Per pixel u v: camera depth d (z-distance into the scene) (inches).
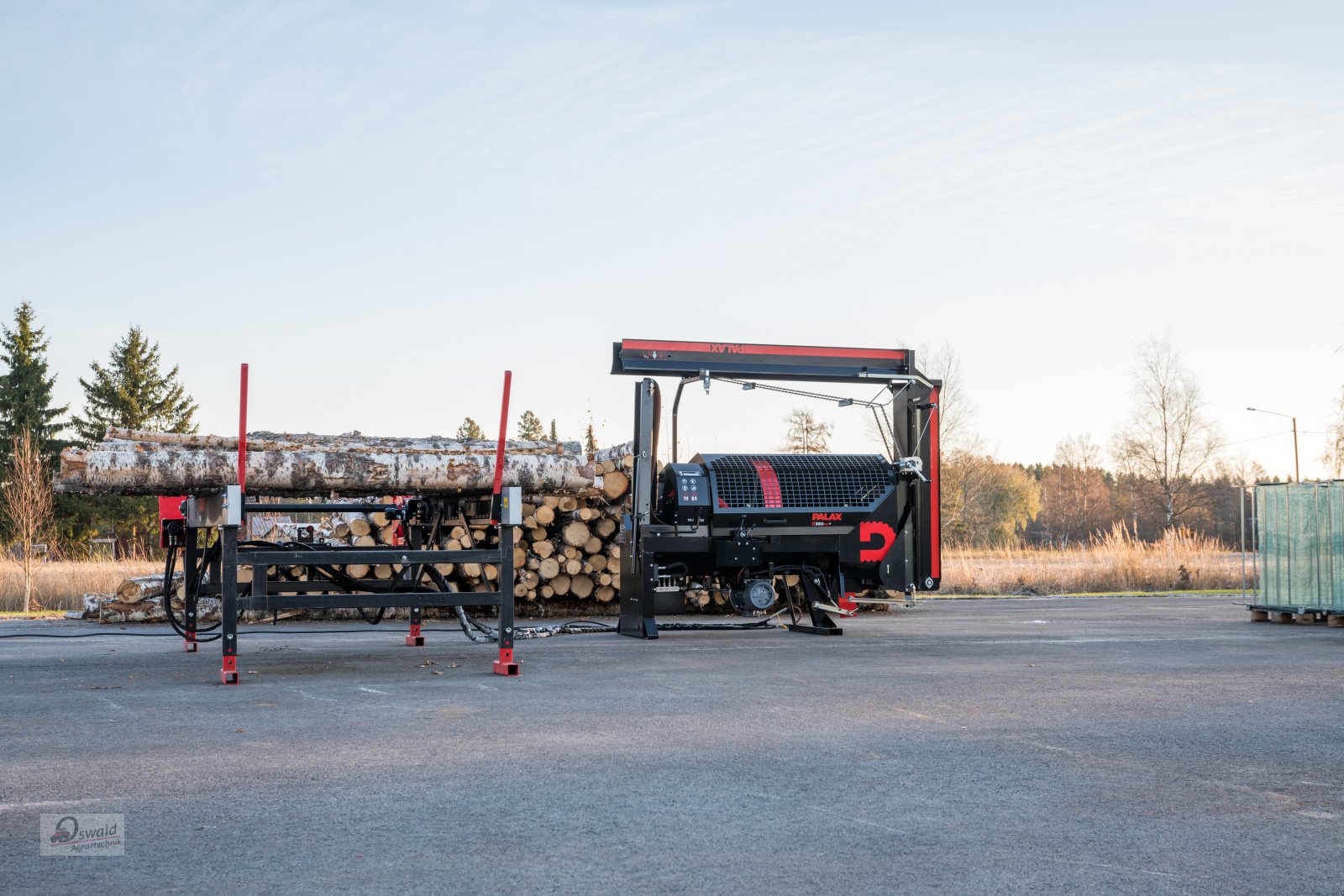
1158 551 1091.9
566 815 168.9
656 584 514.3
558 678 329.7
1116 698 290.7
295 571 441.1
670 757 210.8
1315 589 550.0
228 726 242.5
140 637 483.5
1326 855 151.9
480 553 338.3
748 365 502.3
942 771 200.7
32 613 677.3
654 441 490.0
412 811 170.9
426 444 569.6
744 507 496.7
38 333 2613.2
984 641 461.7
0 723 246.5
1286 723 253.1
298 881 137.8
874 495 513.3
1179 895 135.0
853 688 308.7
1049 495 4069.9
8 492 1386.6
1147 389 2172.7
